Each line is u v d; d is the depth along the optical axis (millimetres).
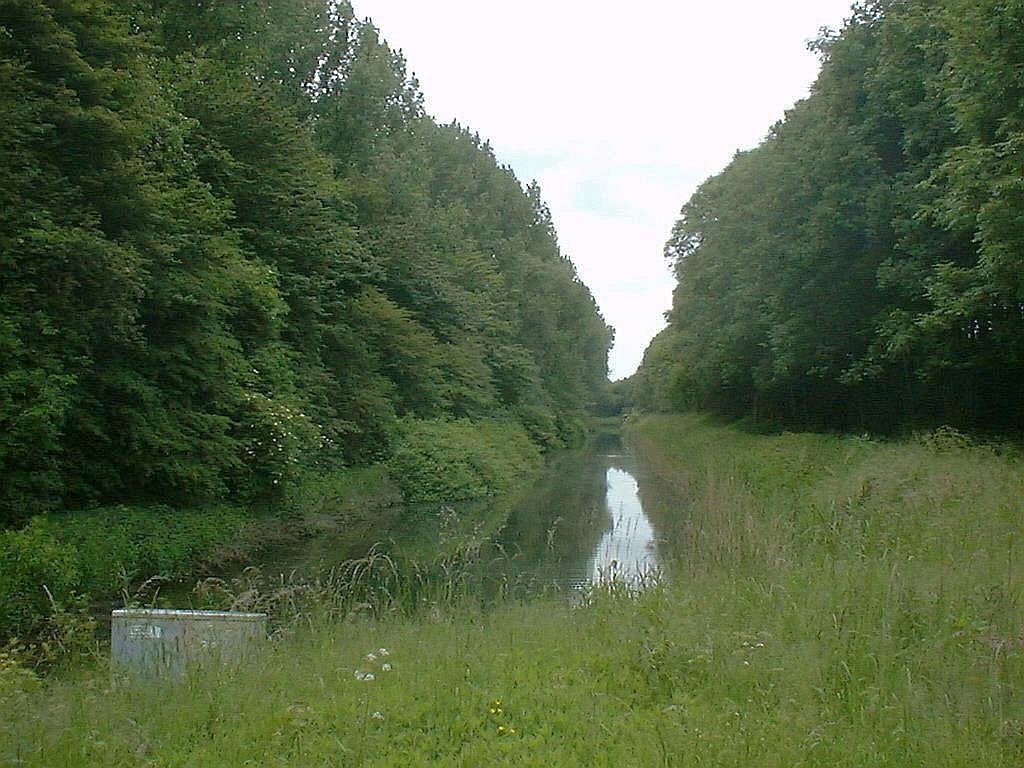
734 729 5367
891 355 23969
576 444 64938
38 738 5395
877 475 15383
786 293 29812
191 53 26578
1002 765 4840
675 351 57438
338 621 8812
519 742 5457
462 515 24047
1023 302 18594
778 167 30922
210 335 18703
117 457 16391
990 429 23984
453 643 7613
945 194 20359
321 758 5238
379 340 33625
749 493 16797
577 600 10211
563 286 68250
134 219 16062
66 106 14359
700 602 8641
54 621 9359
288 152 27234
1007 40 14516
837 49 27359
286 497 21234
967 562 9195
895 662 6344
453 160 61031
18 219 13406
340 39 39750
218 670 6773
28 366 13438
